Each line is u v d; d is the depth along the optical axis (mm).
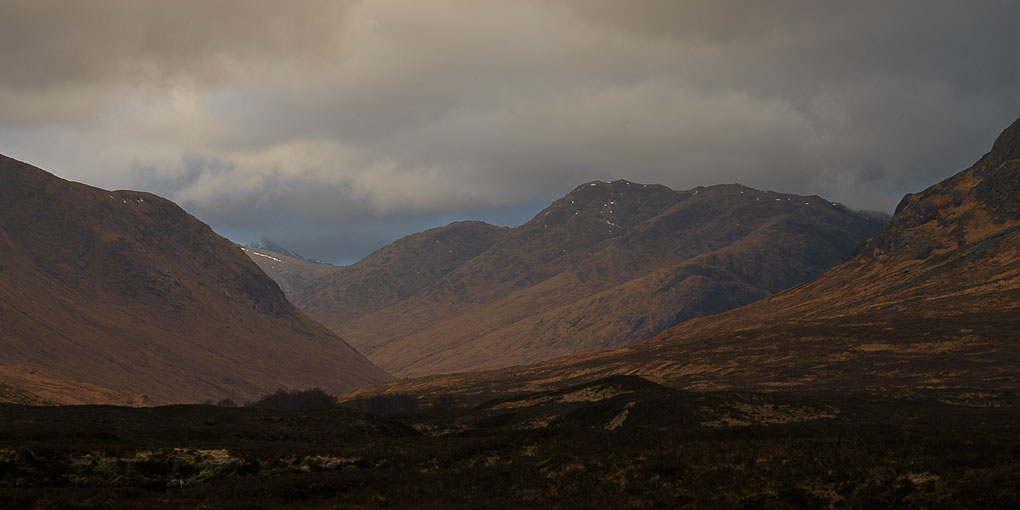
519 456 54250
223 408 83125
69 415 70812
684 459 46250
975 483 35531
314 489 49594
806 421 88875
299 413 83000
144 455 54438
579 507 41281
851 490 37875
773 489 39531
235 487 49500
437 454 57562
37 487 48812
